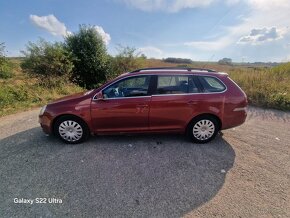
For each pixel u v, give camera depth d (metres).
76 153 4.13
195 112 4.39
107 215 2.63
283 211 2.72
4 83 11.21
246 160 3.95
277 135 5.13
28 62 12.29
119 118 4.35
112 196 2.96
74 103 4.32
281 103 7.55
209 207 2.78
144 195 2.99
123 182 3.27
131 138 4.79
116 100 4.29
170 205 2.81
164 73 4.40
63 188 3.13
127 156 4.03
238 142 4.70
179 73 4.43
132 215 2.64
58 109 4.32
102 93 4.30
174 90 4.37
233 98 4.45
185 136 4.90
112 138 4.77
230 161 3.91
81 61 15.42
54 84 11.58
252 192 3.07
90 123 4.38
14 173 3.48
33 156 4.02
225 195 3.01
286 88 8.74
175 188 3.14
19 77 13.50
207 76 4.48
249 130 5.43
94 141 4.63
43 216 2.62
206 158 4.00
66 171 3.54
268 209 2.75
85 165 3.72
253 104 7.98
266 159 4.00
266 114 6.86
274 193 3.06
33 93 9.38
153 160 3.90
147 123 4.42
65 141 4.51
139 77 4.36
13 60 13.62
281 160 3.97
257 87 9.01
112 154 4.09
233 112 4.47
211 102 4.38
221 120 4.48
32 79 12.34
